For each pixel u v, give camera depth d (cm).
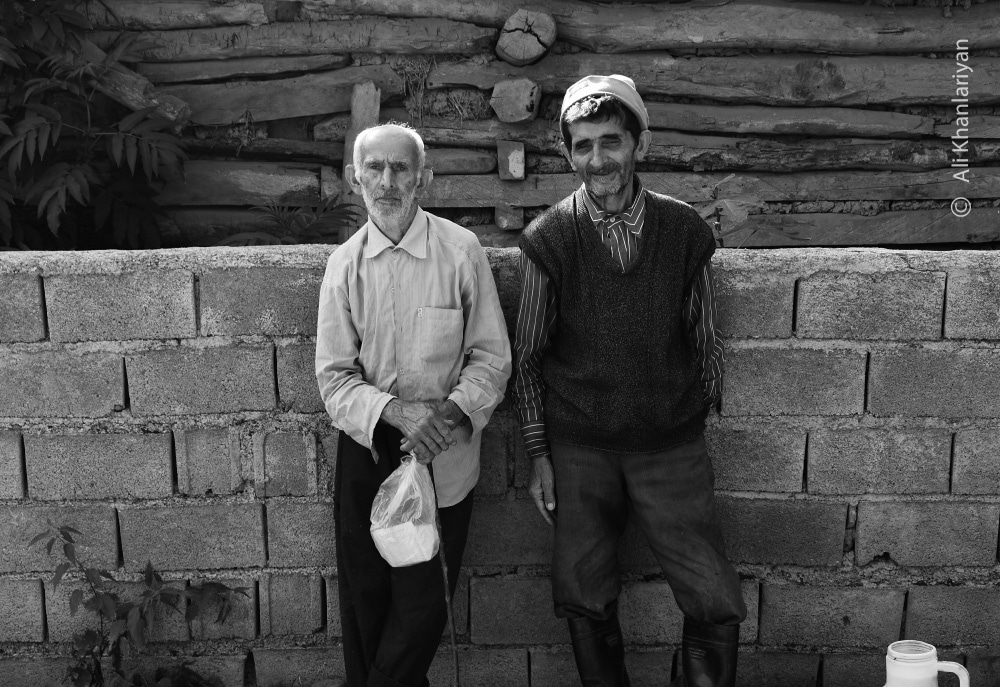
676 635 337
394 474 271
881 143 534
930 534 325
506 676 342
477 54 529
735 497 327
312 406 322
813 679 337
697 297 281
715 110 530
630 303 271
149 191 521
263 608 335
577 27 521
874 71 523
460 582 336
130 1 523
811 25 518
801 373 317
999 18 519
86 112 522
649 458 288
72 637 334
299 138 543
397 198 265
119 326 316
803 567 331
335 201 519
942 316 311
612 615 302
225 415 322
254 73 529
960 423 317
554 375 288
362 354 280
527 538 333
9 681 336
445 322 275
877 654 334
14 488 324
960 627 330
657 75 526
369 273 275
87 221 532
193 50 526
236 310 316
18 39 498
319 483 327
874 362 315
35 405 320
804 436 321
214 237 543
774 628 335
